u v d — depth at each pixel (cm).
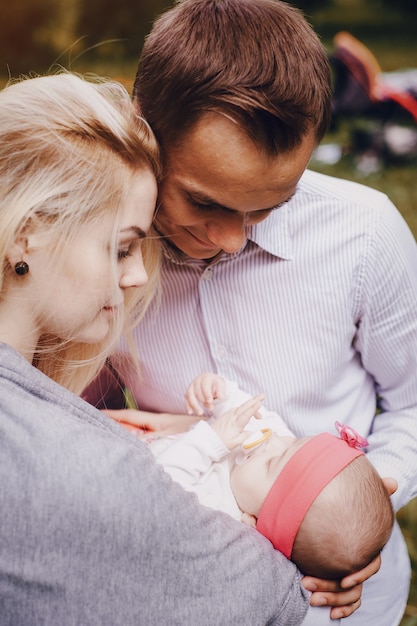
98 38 1020
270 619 122
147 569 108
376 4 1769
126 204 123
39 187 116
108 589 106
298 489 155
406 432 180
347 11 1759
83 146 119
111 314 131
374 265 162
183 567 111
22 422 107
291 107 122
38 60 1000
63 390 117
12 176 117
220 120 123
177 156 130
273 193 130
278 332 169
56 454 105
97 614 106
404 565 185
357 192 165
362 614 169
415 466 177
